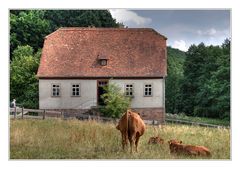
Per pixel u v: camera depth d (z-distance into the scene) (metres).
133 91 44.88
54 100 45.06
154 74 44.81
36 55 53.56
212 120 60.34
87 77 45.09
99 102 45.16
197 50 71.56
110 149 20.86
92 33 48.91
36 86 50.97
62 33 48.84
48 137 23.73
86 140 22.80
